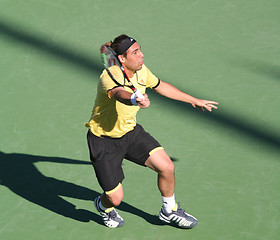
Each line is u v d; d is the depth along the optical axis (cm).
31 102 2366
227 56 2617
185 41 2714
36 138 2175
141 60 1562
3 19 2880
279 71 2516
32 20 2872
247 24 2820
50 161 2066
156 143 1694
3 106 2345
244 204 1869
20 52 2661
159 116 2269
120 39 1552
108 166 1653
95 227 1806
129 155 1700
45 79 2497
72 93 2412
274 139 2144
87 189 1948
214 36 2744
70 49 2677
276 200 1881
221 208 1858
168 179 1675
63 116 2288
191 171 2009
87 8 2942
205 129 2200
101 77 1562
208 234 1769
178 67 2555
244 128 2200
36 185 1964
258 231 1770
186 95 1748
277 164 2028
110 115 1606
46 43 2719
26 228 1803
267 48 2662
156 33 2769
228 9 2923
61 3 2981
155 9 2927
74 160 2069
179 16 2880
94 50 2669
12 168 2033
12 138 2177
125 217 1838
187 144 2133
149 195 1917
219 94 2389
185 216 1752
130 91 1582
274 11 2909
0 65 2584
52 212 1861
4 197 1914
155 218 1834
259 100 2348
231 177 1980
